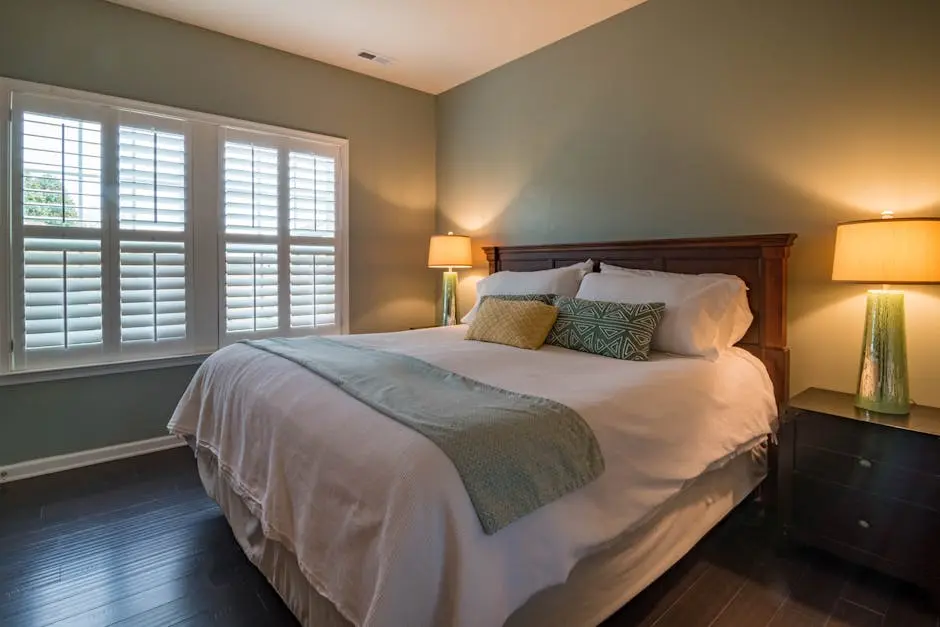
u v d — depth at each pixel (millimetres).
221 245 3373
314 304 3820
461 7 3004
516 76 3744
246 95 3432
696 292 2354
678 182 2852
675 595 1805
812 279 2379
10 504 2467
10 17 2645
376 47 3535
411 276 4398
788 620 1683
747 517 2352
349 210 3980
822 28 2314
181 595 1798
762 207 2533
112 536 2182
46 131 2752
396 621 1062
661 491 1628
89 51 2863
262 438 1720
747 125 2572
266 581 1879
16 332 2723
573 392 1676
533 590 1250
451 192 4371
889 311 1953
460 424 1322
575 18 3139
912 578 1770
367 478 1224
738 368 2225
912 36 2078
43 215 2756
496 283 3287
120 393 3074
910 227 1829
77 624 1646
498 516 1186
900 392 1933
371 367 1918
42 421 2844
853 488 1896
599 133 3230
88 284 2904
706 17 2705
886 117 2148
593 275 2803
